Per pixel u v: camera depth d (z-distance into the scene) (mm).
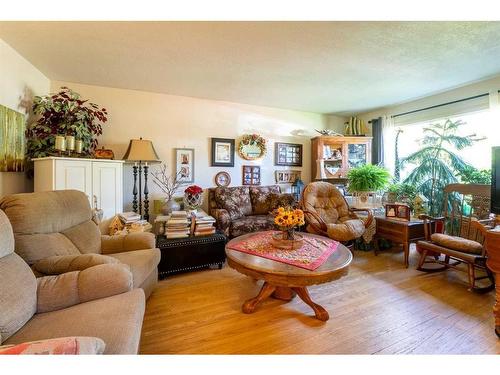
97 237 1978
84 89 3182
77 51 2293
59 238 1608
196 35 1989
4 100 2148
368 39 2033
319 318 1784
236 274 2627
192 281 2443
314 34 1958
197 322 1755
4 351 667
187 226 2689
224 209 3441
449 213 3152
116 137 3344
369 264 2910
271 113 4273
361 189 3547
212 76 2891
